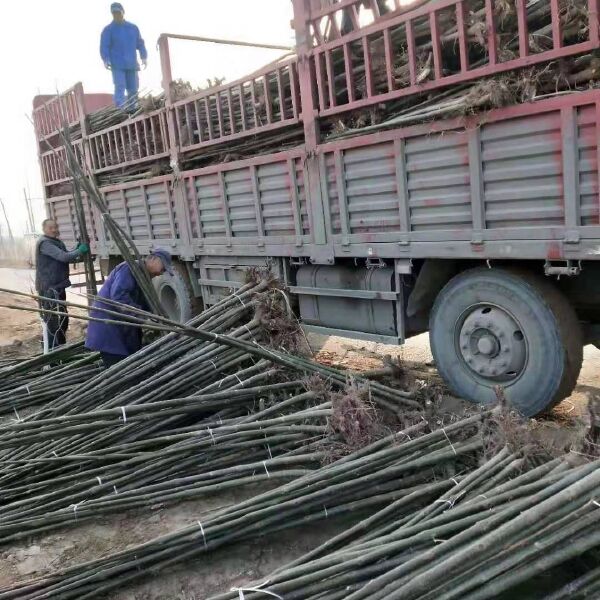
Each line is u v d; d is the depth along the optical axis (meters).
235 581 3.04
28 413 5.43
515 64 3.94
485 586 2.32
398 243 4.81
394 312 5.16
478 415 3.66
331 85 5.16
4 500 3.92
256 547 3.28
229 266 6.73
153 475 3.87
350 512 3.31
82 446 4.19
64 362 6.25
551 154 3.81
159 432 4.24
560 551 2.38
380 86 4.88
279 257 6.07
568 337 4.12
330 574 2.58
